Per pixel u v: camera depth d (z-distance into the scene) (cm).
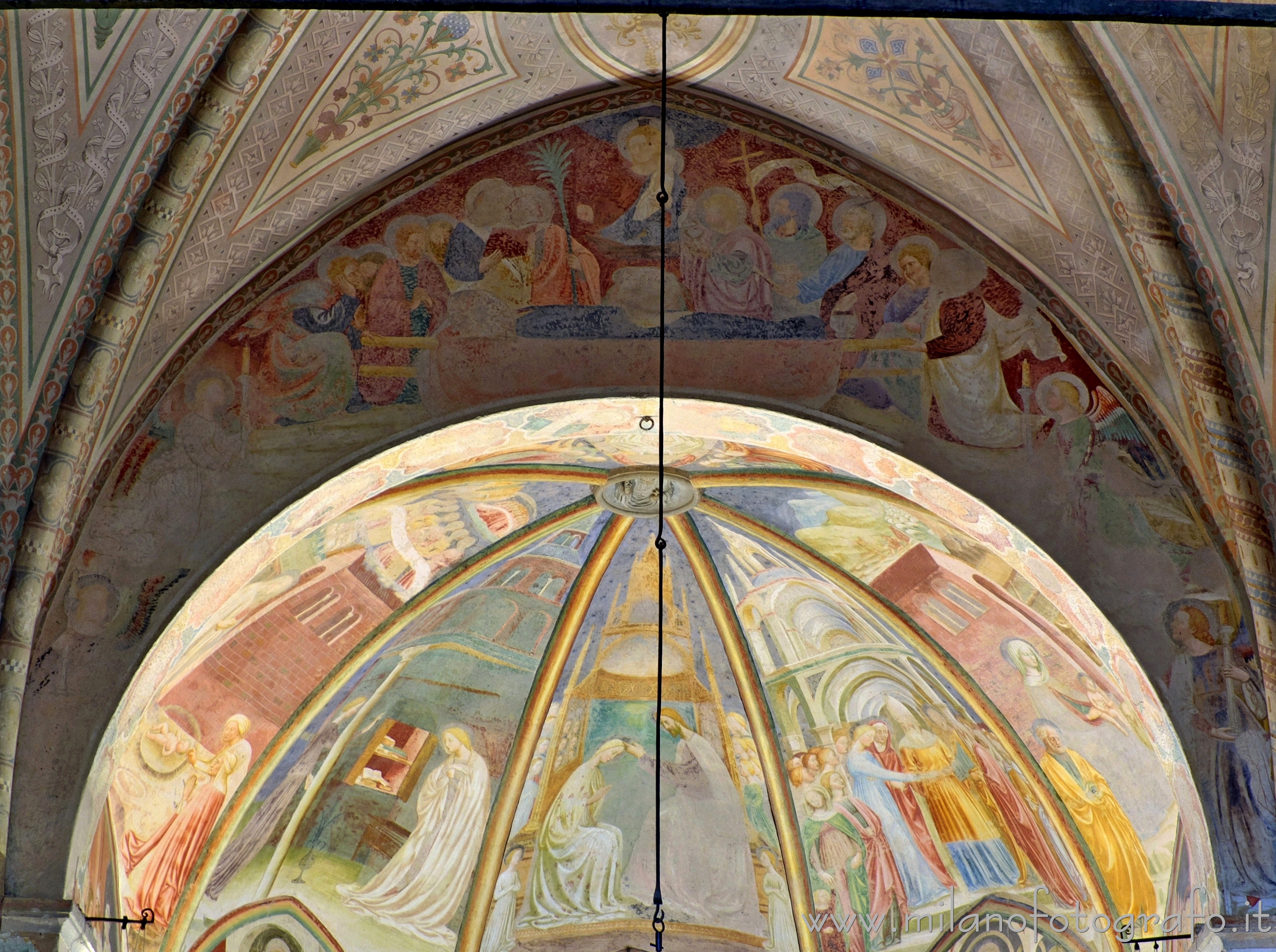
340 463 1119
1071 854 1422
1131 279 1098
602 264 1158
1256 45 996
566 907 1669
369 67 1052
